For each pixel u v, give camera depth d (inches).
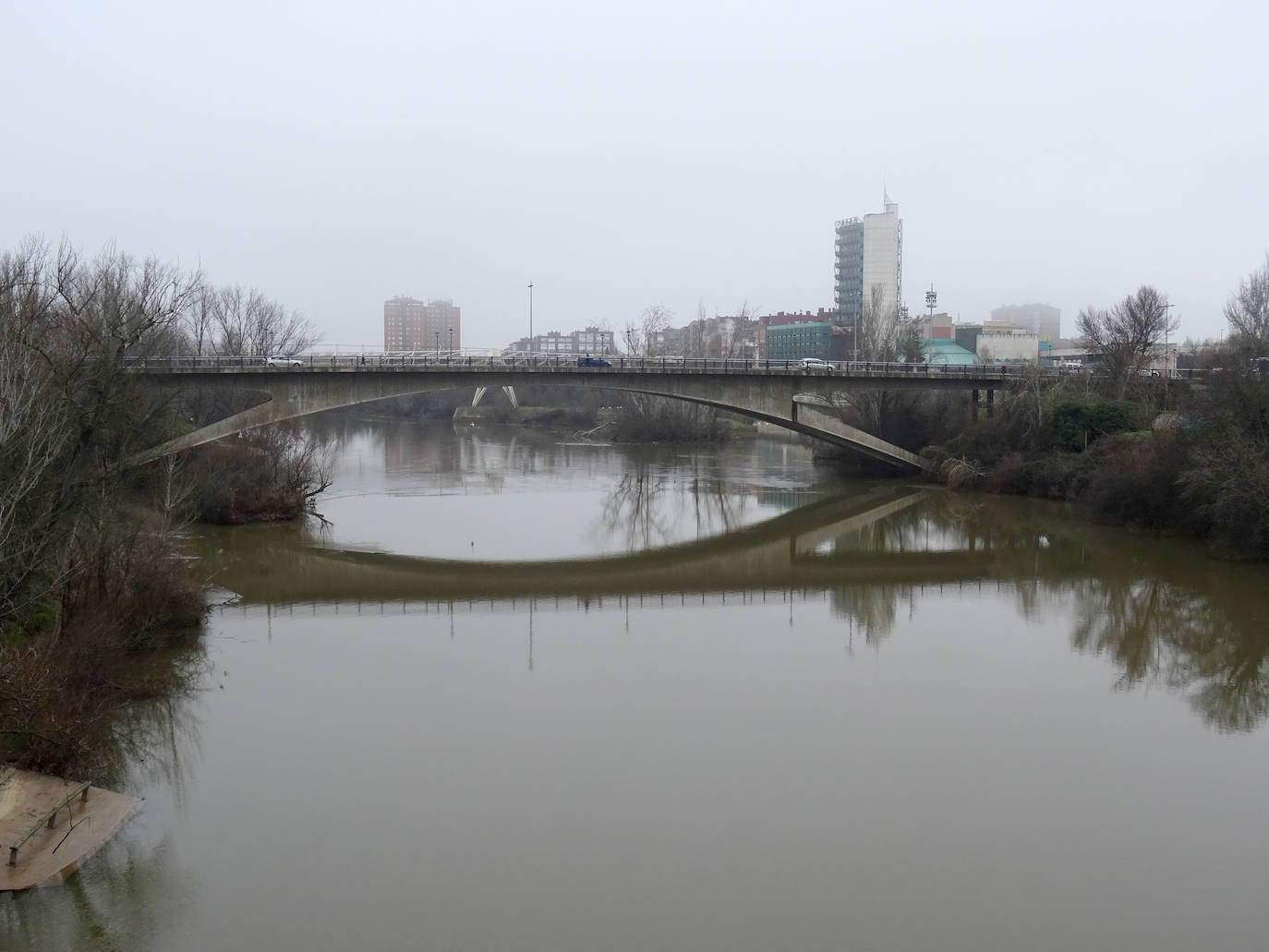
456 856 745.6
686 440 4640.8
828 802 836.6
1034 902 691.4
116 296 1684.3
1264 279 3489.2
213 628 1365.7
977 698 1092.5
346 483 2987.2
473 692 1103.6
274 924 657.6
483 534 2167.8
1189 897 700.7
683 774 888.9
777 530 2252.7
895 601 1558.8
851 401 3545.8
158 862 730.8
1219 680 1157.1
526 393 6471.5
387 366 2373.3
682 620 1440.7
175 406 2276.1
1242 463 1768.0
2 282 1633.9
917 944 641.6
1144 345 3196.4
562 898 689.6
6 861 708.0
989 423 2871.6
